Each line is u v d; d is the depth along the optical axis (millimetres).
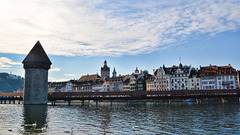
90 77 167750
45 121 37688
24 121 37656
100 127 31812
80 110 58312
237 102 84625
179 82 112688
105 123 35281
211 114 45000
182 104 77625
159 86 120312
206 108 58562
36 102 85688
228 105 68750
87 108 65438
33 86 86125
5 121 37625
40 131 29047
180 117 41125
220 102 86188
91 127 31844
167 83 116688
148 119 39188
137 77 137875
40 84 86938
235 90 84125
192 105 71188
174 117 41250
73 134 27422
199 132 28000
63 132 28484
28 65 86438
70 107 70250
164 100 108750
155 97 85938
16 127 31875
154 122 35688
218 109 55188
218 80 102000
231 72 99438
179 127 31250
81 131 29062
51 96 92812
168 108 60844
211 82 103812
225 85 99500
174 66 120438
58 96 92500
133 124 34062
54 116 44656
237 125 32375
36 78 86500
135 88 133500
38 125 33594
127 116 43906
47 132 28484
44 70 89312
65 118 41500
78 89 166750
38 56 87438
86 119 39969
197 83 107750
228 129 29641
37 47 89562
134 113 49188
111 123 35219
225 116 41781
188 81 110125
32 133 27844
